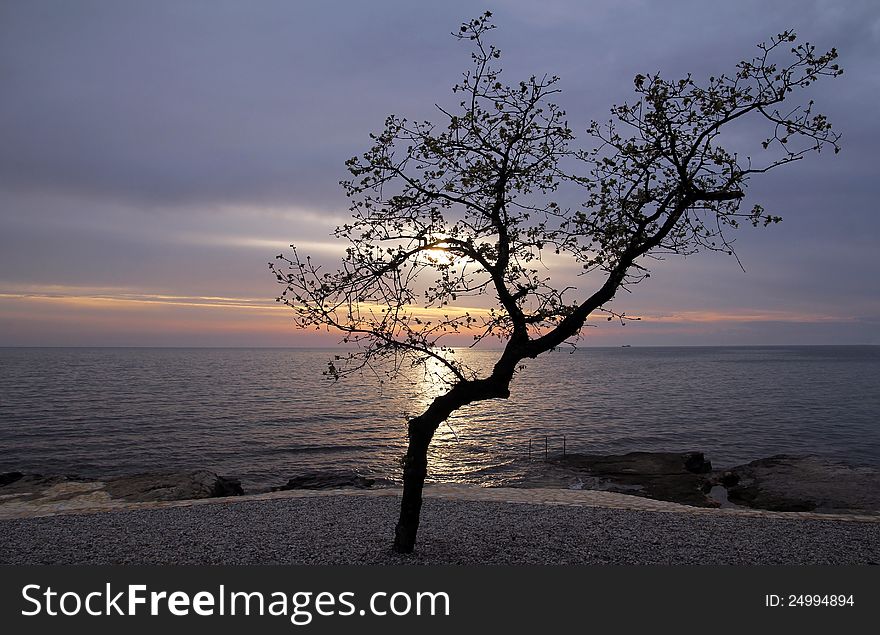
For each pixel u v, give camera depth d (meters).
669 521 10.42
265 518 10.66
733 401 64.06
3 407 53.28
